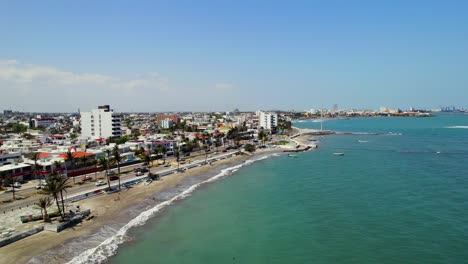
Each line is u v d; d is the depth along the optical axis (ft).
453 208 251.39
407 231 209.56
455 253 177.88
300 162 510.99
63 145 524.11
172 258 179.52
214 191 327.88
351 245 192.03
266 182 366.84
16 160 389.19
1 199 274.57
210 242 200.95
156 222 235.40
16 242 192.85
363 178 371.97
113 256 180.75
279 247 192.65
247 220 239.71
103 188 318.65
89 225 224.74
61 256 177.47
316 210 258.37
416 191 304.71
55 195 225.15
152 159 472.03
